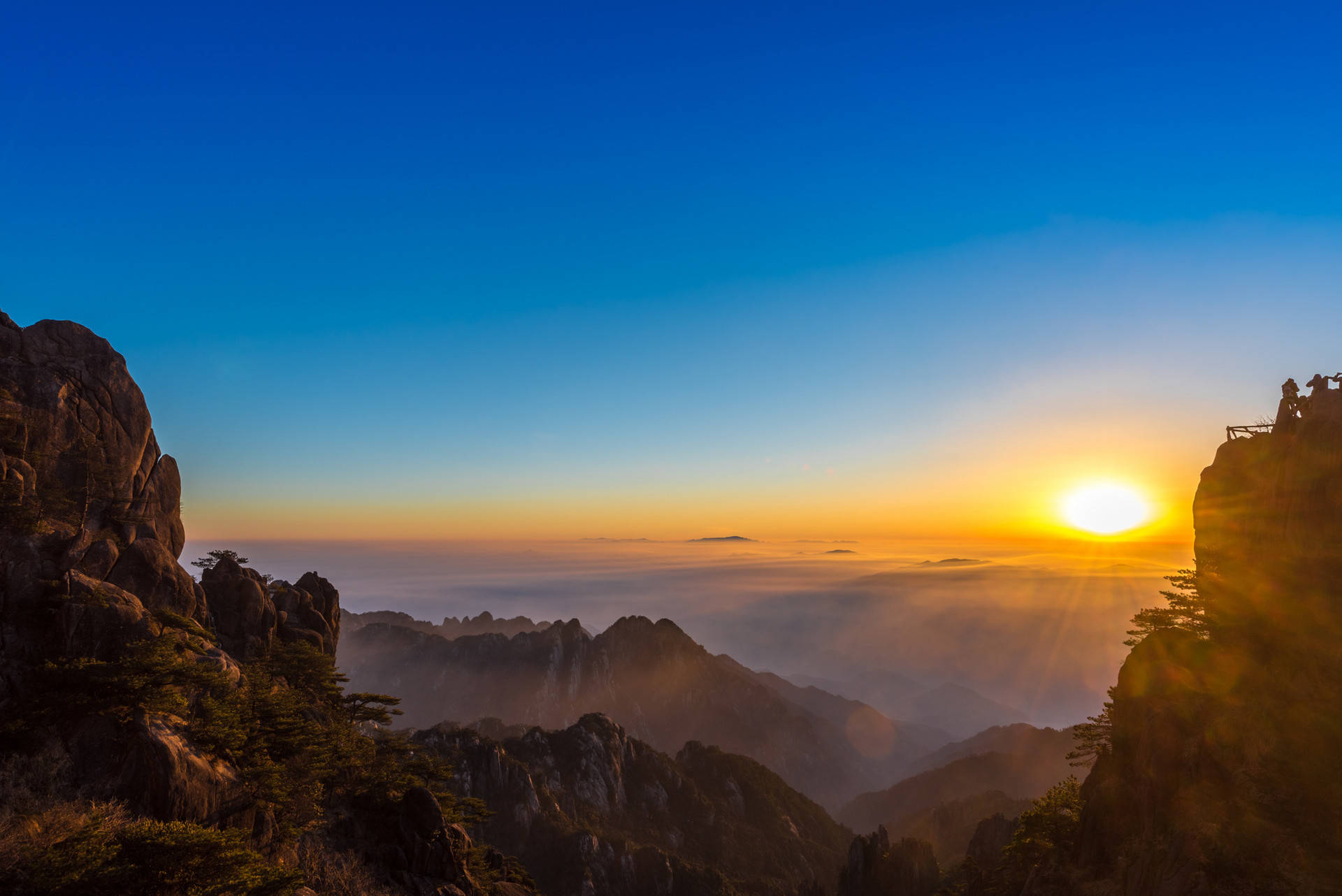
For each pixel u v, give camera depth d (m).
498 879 74.69
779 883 177.00
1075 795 70.44
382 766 72.69
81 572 62.59
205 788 46.59
